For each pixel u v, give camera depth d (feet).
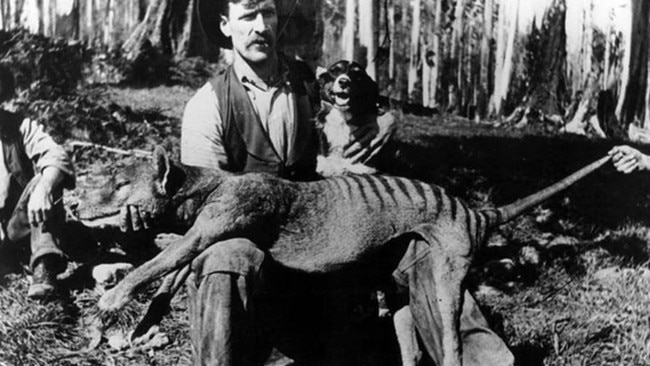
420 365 8.31
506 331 9.46
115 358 8.73
